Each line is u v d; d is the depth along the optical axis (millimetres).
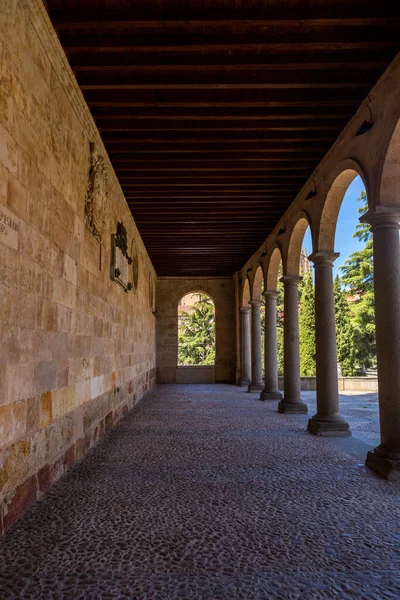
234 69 5250
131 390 10336
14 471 3477
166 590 2547
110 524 3467
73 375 5168
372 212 5125
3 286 3230
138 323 11828
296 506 3910
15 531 3312
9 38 3352
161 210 10125
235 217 10625
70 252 5039
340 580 2682
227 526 3457
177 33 4633
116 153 7289
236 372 17969
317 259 7473
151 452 5879
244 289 16891
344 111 5941
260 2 4254
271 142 6996
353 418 9070
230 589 2564
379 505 3947
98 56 4914
